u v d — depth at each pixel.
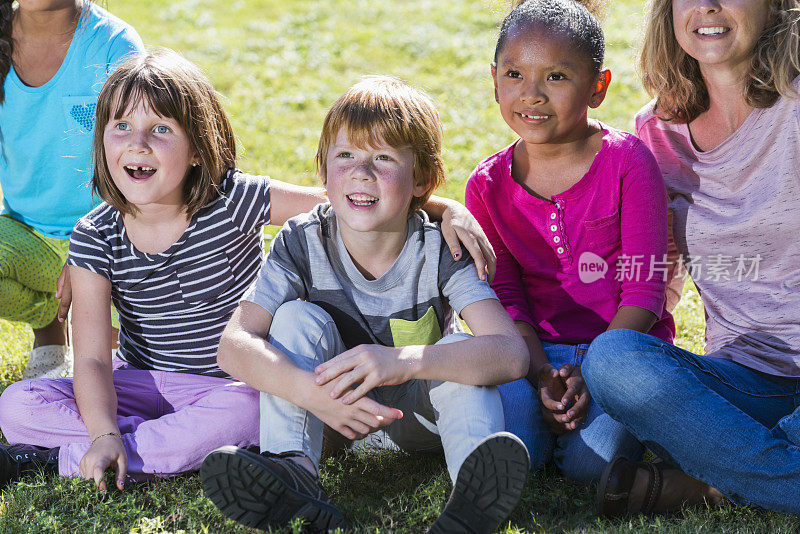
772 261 3.17
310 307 3.01
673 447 2.87
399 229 3.09
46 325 4.24
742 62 3.14
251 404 3.20
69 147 4.05
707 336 3.34
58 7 3.95
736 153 3.20
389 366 2.74
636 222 3.27
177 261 3.38
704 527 2.71
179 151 3.24
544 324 3.52
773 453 2.77
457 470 2.77
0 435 3.60
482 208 3.51
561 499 2.98
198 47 12.00
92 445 3.08
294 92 10.09
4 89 4.04
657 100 3.46
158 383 3.46
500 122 8.67
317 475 2.87
